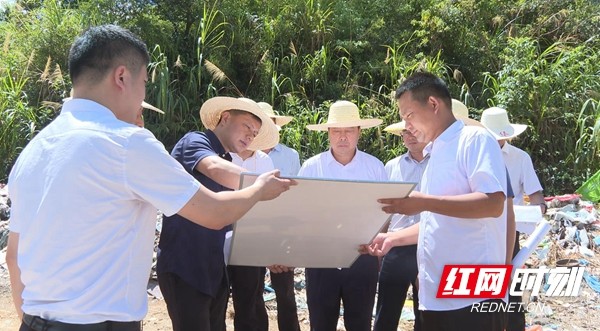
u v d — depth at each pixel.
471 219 2.63
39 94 10.68
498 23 12.70
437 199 2.49
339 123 4.04
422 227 2.80
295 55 10.98
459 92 10.98
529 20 13.09
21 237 1.90
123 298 1.90
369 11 12.37
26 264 1.87
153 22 10.92
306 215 2.61
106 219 1.84
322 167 4.21
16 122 10.05
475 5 12.27
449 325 2.65
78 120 1.91
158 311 5.11
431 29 11.74
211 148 3.05
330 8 12.06
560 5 12.85
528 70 10.38
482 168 2.52
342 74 11.51
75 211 1.81
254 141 3.95
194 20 11.50
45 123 10.30
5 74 10.83
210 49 10.91
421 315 2.79
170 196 1.90
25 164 1.94
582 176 10.03
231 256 3.02
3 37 12.16
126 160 1.85
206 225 1.98
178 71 10.85
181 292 2.98
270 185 2.19
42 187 1.86
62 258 1.81
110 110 1.97
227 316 5.10
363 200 2.50
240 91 11.10
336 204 2.53
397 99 2.84
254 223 2.65
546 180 10.27
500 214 2.52
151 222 2.01
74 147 1.84
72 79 2.00
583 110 10.12
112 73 1.96
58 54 10.95
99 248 1.84
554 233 6.79
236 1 11.66
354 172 4.16
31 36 11.11
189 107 10.38
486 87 11.52
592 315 5.09
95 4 11.03
